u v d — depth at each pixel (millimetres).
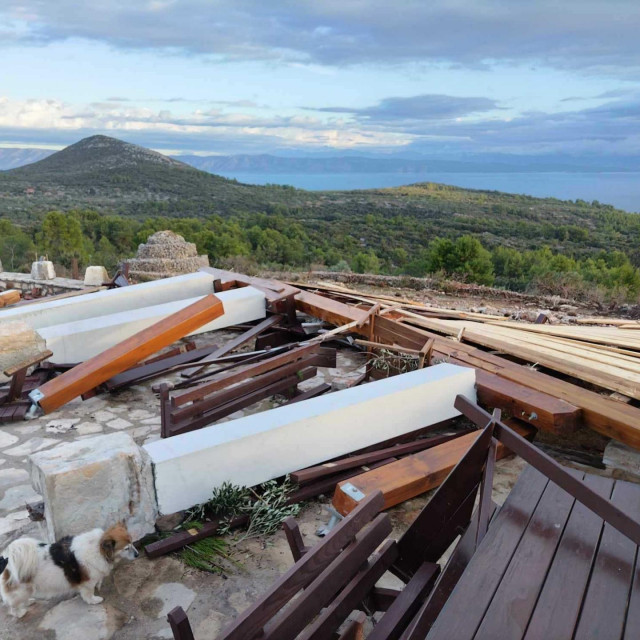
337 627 2604
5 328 6805
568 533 2541
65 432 5918
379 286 21031
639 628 1983
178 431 5031
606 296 18875
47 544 3281
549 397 5312
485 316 9219
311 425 4559
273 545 4016
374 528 2768
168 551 3875
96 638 3164
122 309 9078
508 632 1959
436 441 5297
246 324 9586
